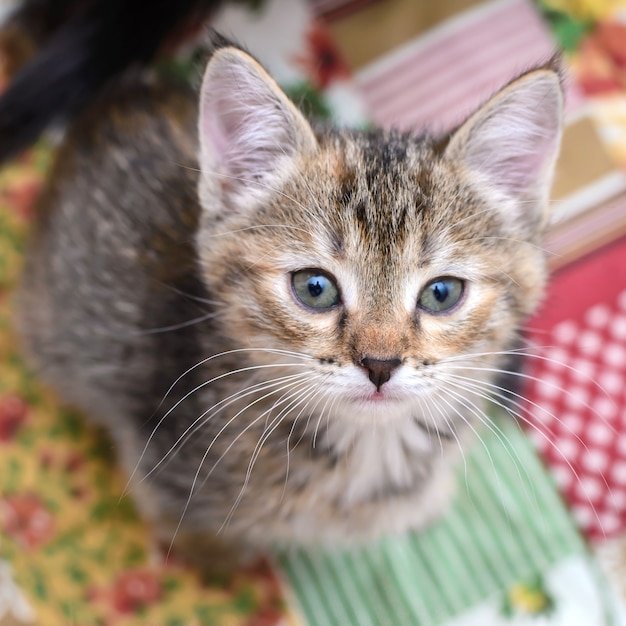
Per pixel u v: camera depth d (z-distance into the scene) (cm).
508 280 34
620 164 47
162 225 38
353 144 35
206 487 38
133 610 42
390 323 33
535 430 44
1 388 44
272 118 34
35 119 44
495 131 34
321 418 36
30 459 43
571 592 42
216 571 42
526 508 43
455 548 43
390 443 37
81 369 41
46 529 42
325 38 48
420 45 48
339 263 33
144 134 40
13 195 46
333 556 42
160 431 38
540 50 48
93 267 39
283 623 42
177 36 46
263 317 34
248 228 34
